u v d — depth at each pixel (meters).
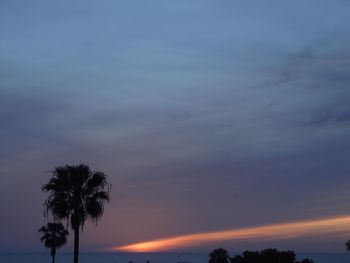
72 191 32.19
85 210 32.03
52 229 69.69
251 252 56.69
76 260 31.44
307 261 63.12
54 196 31.98
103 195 32.53
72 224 31.83
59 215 31.69
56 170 32.25
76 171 32.06
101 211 32.31
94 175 32.53
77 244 31.69
